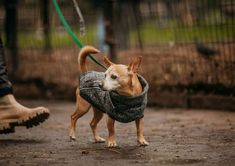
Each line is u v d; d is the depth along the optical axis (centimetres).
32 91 1505
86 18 1683
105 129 980
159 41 1359
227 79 1182
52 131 972
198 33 1352
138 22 1361
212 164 691
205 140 845
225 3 1205
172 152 766
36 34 1515
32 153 782
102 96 805
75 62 1412
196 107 1219
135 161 716
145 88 791
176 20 1330
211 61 1211
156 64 1302
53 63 1466
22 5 1539
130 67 789
